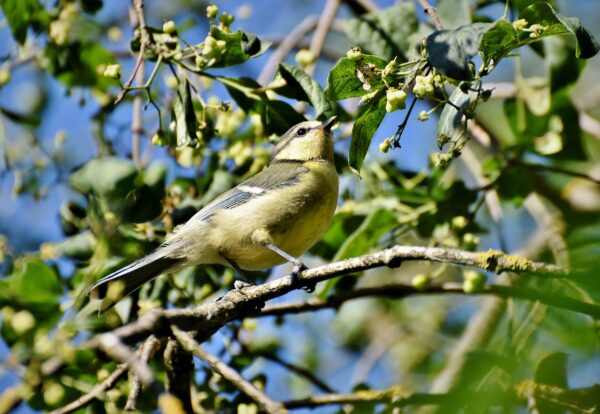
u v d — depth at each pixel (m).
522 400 8.74
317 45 12.98
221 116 11.30
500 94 12.77
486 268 7.60
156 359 10.59
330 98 7.95
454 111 7.94
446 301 14.41
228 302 8.50
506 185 11.84
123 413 8.18
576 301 9.38
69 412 8.79
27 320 7.94
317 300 11.45
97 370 9.78
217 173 11.42
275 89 9.95
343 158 11.53
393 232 11.82
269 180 10.98
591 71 16.58
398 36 11.28
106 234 10.26
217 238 10.74
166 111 12.02
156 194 11.02
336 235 12.08
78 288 10.47
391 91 7.55
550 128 11.91
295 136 11.45
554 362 9.11
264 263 11.16
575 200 13.36
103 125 12.64
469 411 8.69
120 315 10.73
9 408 7.38
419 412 10.96
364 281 15.04
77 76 12.62
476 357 9.26
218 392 10.18
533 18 7.68
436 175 11.95
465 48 6.96
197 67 9.69
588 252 11.23
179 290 11.17
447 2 10.58
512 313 10.59
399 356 14.23
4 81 12.42
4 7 11.48
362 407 10.20
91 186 10.50
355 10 14.05
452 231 11.37
